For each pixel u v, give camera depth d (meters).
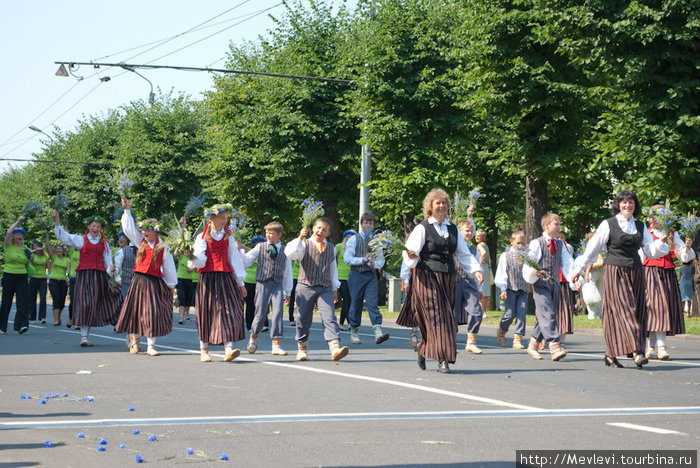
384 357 10.80
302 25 33.47
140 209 42.72
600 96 22.22
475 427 5.54
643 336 9.55
